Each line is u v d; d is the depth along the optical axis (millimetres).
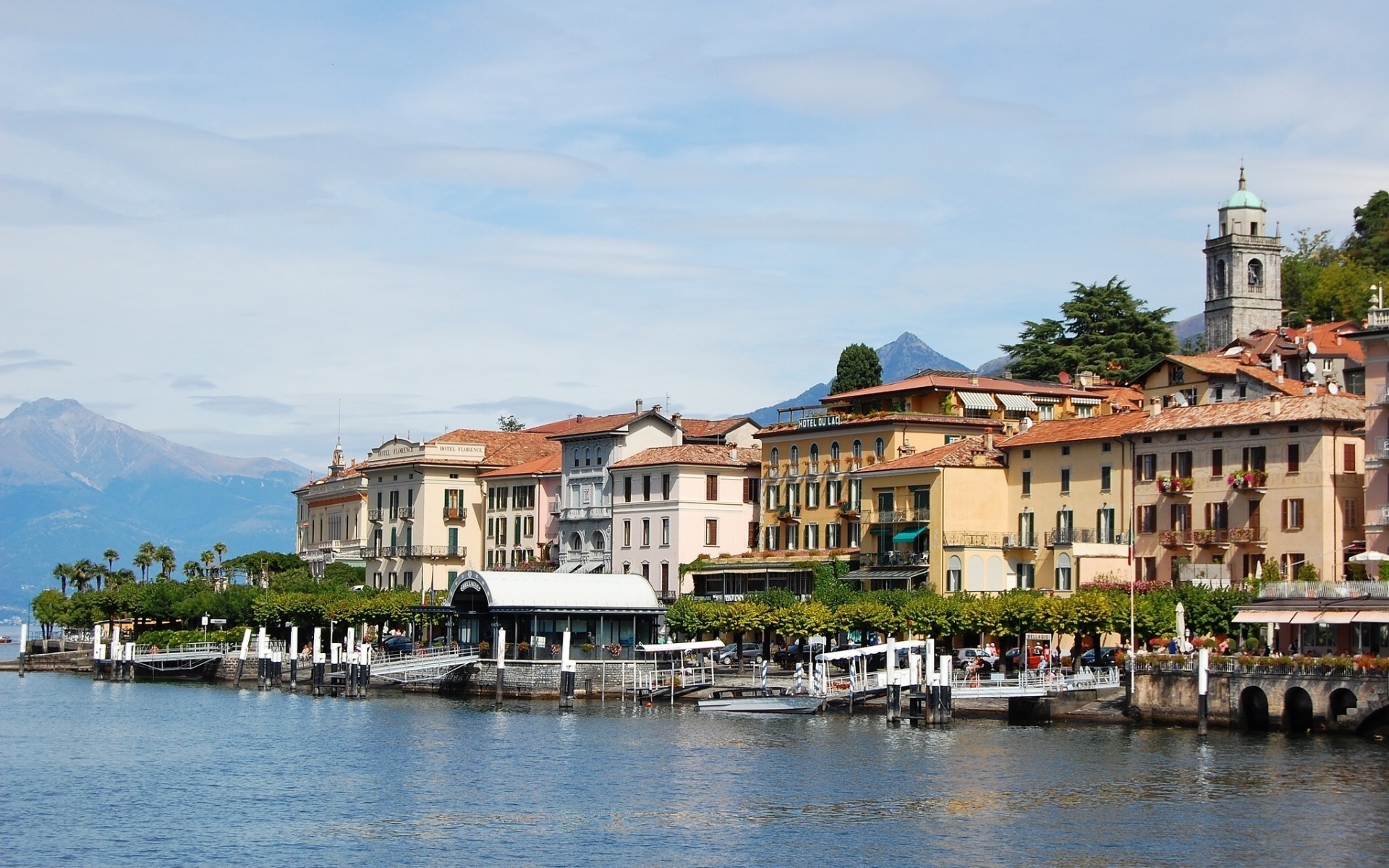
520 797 88750
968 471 148750
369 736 115938
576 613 148500
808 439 167375
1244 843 75438
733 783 92000
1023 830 78688
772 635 156875
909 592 139500
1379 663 101500
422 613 166875
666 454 176250
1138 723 112500
